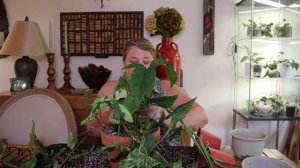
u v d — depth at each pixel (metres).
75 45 2.12
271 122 2.18
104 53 2.11
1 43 2.11
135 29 2.07
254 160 0.58
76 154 0.60
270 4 1.98
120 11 2.07
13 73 2.19
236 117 2.16
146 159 0.44
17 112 1.28
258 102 2.00
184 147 0.61
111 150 0.51
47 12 2.12
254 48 2.00
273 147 2.21
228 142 2.20
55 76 2.14
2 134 1.25
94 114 0.53
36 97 1.30
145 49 1.10
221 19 2.08
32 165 0.55
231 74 2.13
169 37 1.62
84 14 2.09
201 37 2.08
